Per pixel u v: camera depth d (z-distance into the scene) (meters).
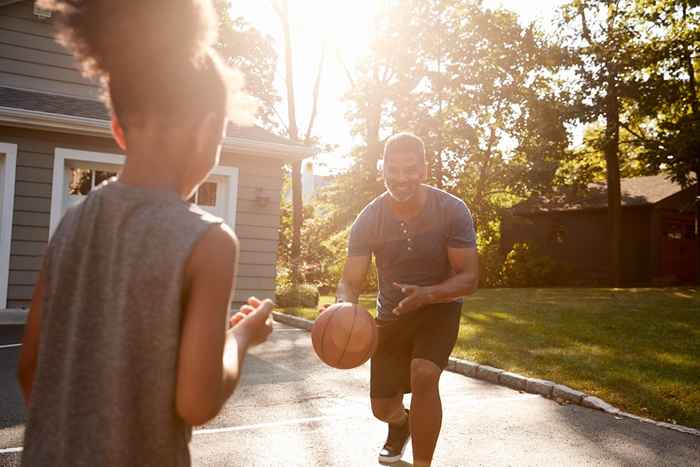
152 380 0.98
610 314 11.82
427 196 3.42
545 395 6.02
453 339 3.33
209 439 4.36
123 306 0.99
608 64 23.44
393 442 3.79
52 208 10.38
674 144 21.70
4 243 10.04
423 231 3.39
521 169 24.86
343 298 3.47
